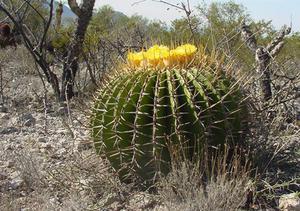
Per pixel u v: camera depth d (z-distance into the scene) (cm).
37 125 613
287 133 467
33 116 657
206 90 371
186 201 362
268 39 791
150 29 848
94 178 409
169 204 362
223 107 373
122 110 371
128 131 372
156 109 363
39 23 1156
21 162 441
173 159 368
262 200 375
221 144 380
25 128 603
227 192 358
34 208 381
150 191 392
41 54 760
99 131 388
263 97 549
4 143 541
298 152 447
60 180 421
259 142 430
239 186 362
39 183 422
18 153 482
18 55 1159
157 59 383
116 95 381
